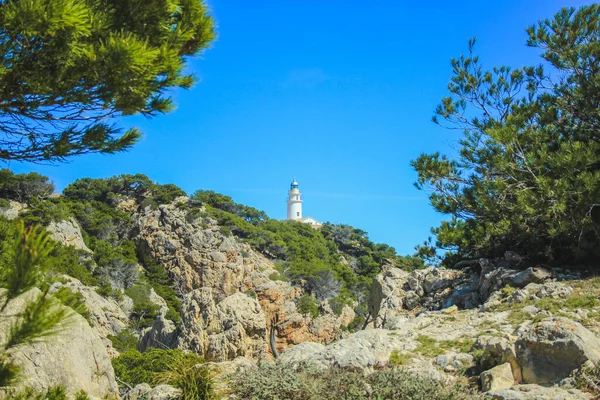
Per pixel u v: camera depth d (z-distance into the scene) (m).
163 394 11.58
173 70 8.73
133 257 84.69
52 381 9.53
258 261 87.25
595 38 19.89
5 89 7.51
